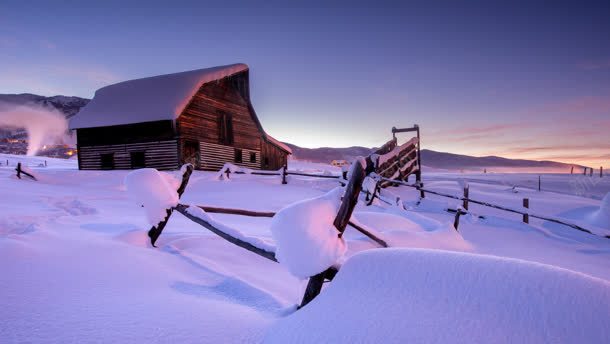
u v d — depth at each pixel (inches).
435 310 48.8
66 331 55.4
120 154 765.3
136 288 78.0
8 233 117.3
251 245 90.3
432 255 58.4
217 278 95.1
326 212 68.4
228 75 850.1
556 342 40.4
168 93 757.3
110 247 105.0
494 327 44.1
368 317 51.4
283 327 56.9
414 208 370.3
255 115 1008.9
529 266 50.8
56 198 262.5
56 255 91.2
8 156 2044.8
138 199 123.7
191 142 760.3
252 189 436.8
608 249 223.0
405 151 616.1
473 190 617.9
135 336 55.6
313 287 67.7
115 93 853.2
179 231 156.1
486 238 245.8
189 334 57.8
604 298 43.4
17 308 61.2
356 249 134.5
